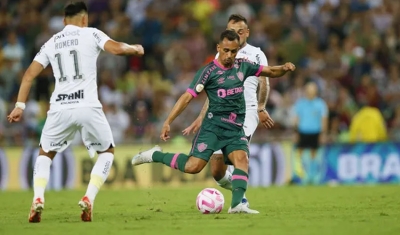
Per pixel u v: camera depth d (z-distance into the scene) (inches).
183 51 3329.2
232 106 1315.2
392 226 1128.2
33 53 3193.9
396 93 3139.8
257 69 1325.0
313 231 1075.3
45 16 3388.3
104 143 1269.7
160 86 3090.6
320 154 2689.5
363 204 1571.1
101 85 3053.6
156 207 1563.7
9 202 1774.1
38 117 2856.8
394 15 3543.3
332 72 3216.0
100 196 1952.5
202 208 1353.3
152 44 3385.8
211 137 1320.1
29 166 2556.6
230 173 1446.9
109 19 3452.3
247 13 3491.6
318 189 2176.4
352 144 2701.8
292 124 2851.9
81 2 1290.6
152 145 2731.3
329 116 3002.0
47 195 2017.7
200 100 2965.1
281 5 3609.7
